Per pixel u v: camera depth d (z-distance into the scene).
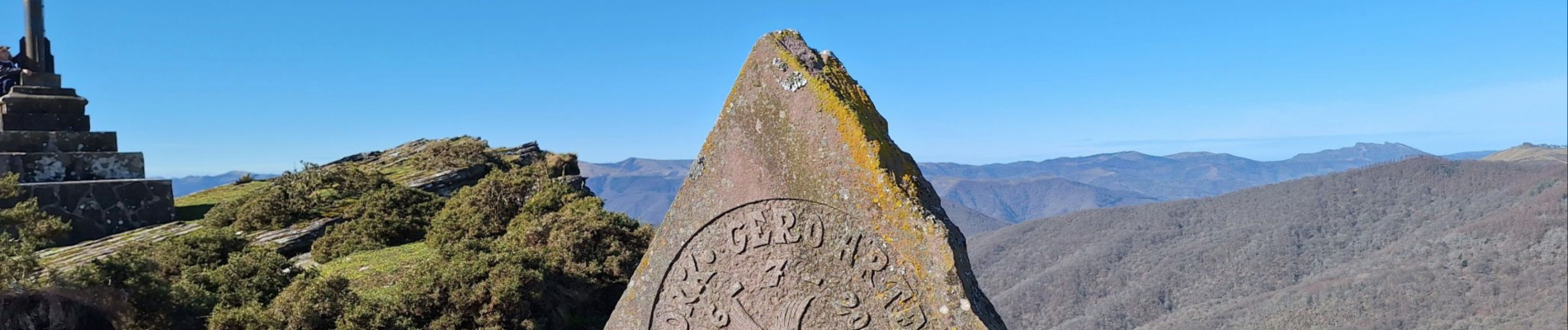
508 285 10.65
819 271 5.73
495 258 11.22
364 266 14.55
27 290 9.05
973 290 5.59
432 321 10.51
